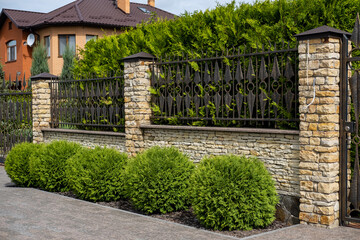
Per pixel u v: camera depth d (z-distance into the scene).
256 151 6.73
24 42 26.78
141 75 8.59
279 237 5.36
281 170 6.43
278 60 6.88
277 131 6.36
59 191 9.03
